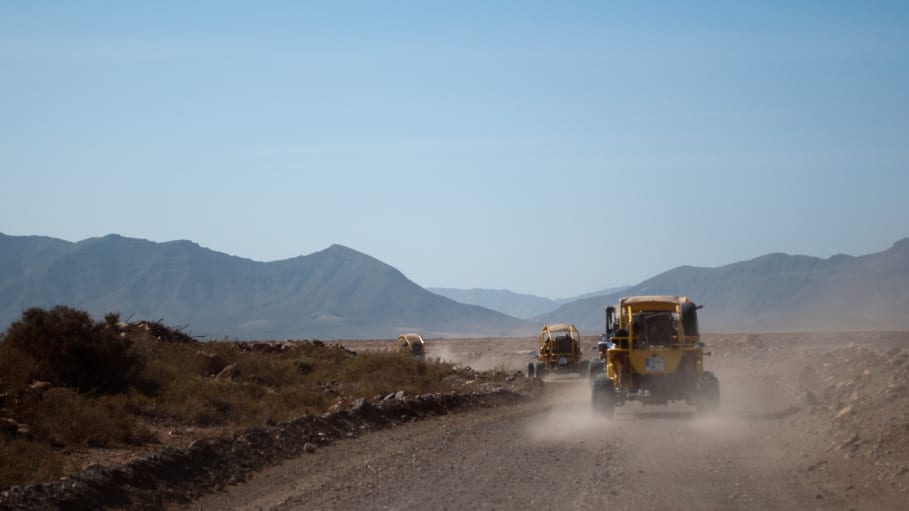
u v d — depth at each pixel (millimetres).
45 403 17078
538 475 14172
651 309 23266
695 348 22359
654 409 25000
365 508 11938
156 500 12641
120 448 15844
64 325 21188
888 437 14844
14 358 19844
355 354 38062
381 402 22875
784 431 18094
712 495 12312
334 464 15547
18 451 14062
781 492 12430
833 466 14047
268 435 17172
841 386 21281
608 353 23188
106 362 21172
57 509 11477
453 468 14961
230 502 12742
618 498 12211
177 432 17844
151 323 31688
